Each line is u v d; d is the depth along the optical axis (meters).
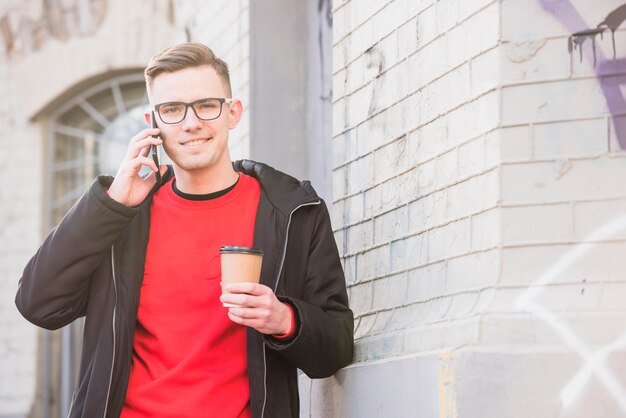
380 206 3.94
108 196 3.39
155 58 3.51
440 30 3.57
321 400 4.04
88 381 3.43
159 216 3.56
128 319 3.41
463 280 3.33
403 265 3.73
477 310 3.16
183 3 6.86
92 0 10.18
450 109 3.48
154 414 3.34
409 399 3.31
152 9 9.95
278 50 5.53
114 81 10.28
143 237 3.51
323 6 5.42
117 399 3.36
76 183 10.41
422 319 3.48
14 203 10.38
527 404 2.98
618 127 3.12
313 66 5.48
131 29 10.02
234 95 5.68
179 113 3.44
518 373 2.99
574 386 2.96
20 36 10.44
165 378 3.37
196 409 3.34
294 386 3.57
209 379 3.38
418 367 3.26
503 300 3.11
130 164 3.43
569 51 3.17
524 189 3.15
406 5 3.82
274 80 5.50
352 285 4.12
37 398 10.02
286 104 5.50
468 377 3.04
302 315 3.35
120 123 10.35
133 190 3.48
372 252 3.98
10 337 10.15
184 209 3.54
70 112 10.51
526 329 3.05
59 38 10.32
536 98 3.18
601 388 2.95
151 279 3.48
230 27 5.79
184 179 3.55
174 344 3.41
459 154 3.41
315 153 5.41
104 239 3.40
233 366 3.40
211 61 3.51
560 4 3.19
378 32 4.03
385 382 3.50
